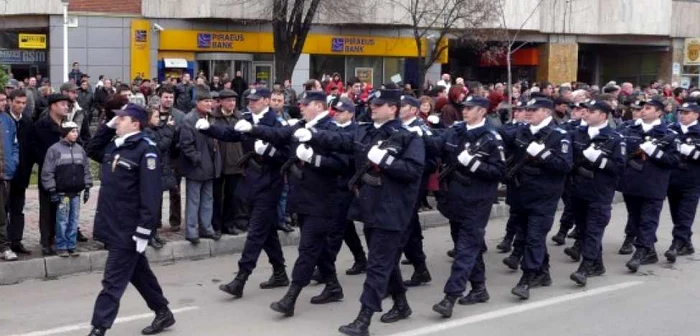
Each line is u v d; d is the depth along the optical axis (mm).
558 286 9008
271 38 30000
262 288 8602
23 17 27156
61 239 9062
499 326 7422
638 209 10344
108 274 6523
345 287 8797
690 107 10219
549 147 8266
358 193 7055
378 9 30172
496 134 7824
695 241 11508
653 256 10195
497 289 8852
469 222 7758
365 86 15422
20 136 9086
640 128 9867
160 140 9617
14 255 8914
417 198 7715
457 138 7906
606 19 35375
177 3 28062
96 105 19812
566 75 35344
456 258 7758
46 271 8953
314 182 7484
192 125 9727
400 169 6762
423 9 26969
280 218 10820
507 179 8367
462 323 7504
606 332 7293
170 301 8078
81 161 9094
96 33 27047
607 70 39594
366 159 7012
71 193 9055
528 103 8609
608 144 8977
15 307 7816
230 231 10562
